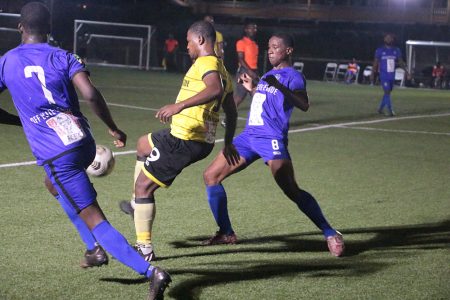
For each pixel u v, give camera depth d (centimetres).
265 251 870
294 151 1712
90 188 658
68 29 5903
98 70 4806
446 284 759
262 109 877
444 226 1033
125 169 1359
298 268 803
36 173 1277
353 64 5625
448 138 2122
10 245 842
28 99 644
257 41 6575
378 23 6519
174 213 1042
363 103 3269
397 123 2475
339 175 1421
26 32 661
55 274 745
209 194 880
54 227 929
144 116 2288
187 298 689
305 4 6681
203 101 734
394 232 991
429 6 6444
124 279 737
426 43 5406
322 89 4356
